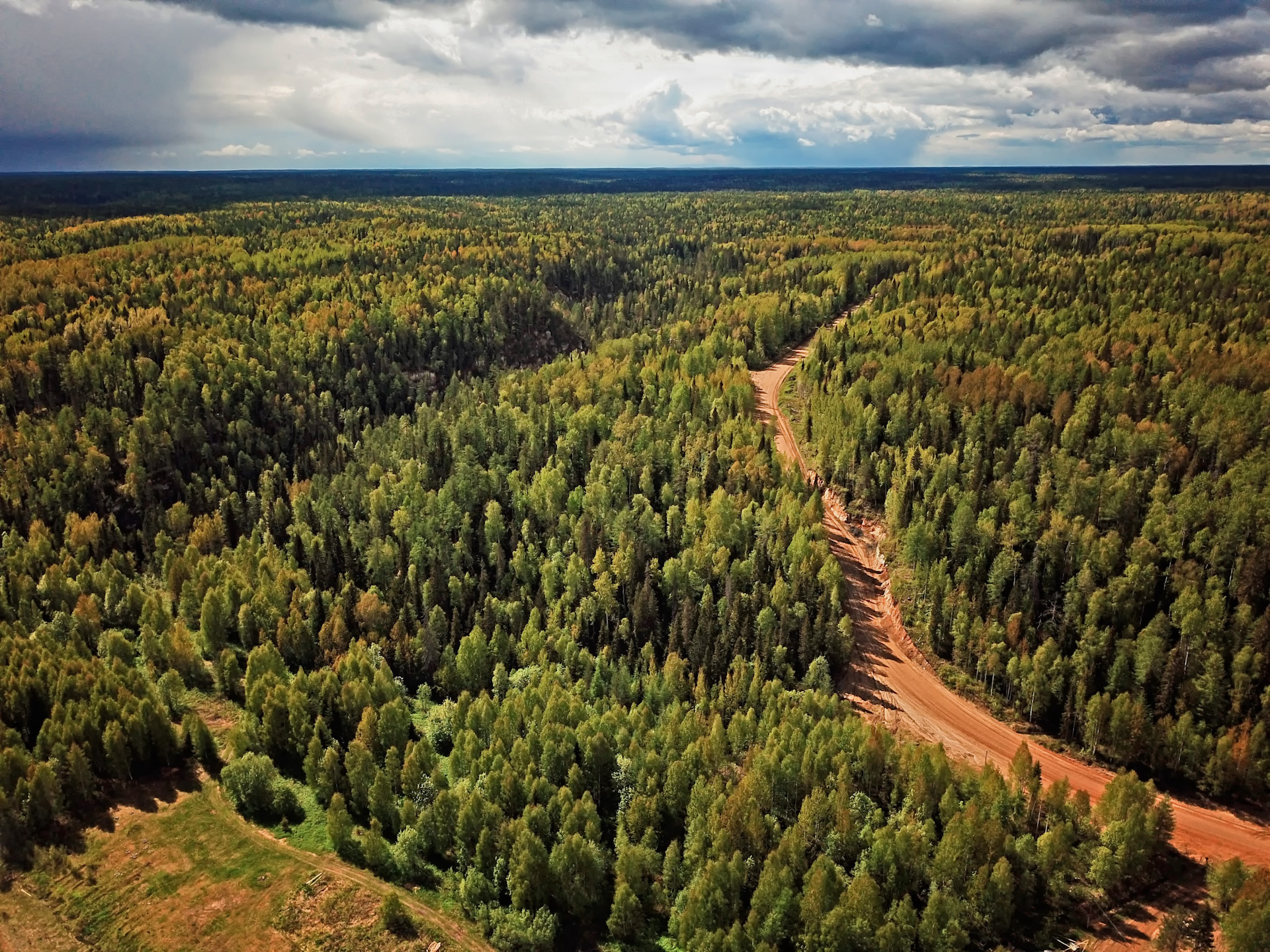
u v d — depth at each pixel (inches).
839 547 5979.3
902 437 6678.2
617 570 5319.9
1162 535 4960.6
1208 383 6540.4
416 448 7293.3
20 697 4252.0
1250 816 3806.6
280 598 5310.0
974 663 4726.9
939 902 3058.6
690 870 3363.7
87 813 3863.2
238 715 4559.5
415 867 3540.8
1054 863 3304.6
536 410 7436.0
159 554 6259.8
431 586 5393.7
